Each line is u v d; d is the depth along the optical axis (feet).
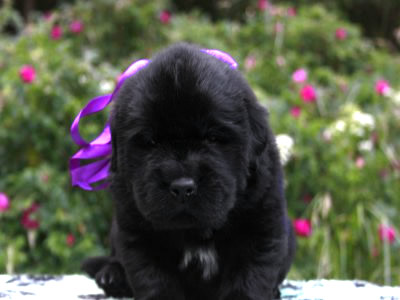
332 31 7.39
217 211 2.80
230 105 2.85
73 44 6.68
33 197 4.80
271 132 3.09
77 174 3.32
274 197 2.98
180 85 2.81
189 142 2.82
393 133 5.91
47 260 4.81
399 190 5.53
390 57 7.78
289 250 3.22
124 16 6.79
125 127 2.89
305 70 6.42
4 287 3.40
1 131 4.96
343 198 5.24
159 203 2.78
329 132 5.44
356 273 5.08
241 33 7.36
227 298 2.96
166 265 3.01
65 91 5.26
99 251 4.81
